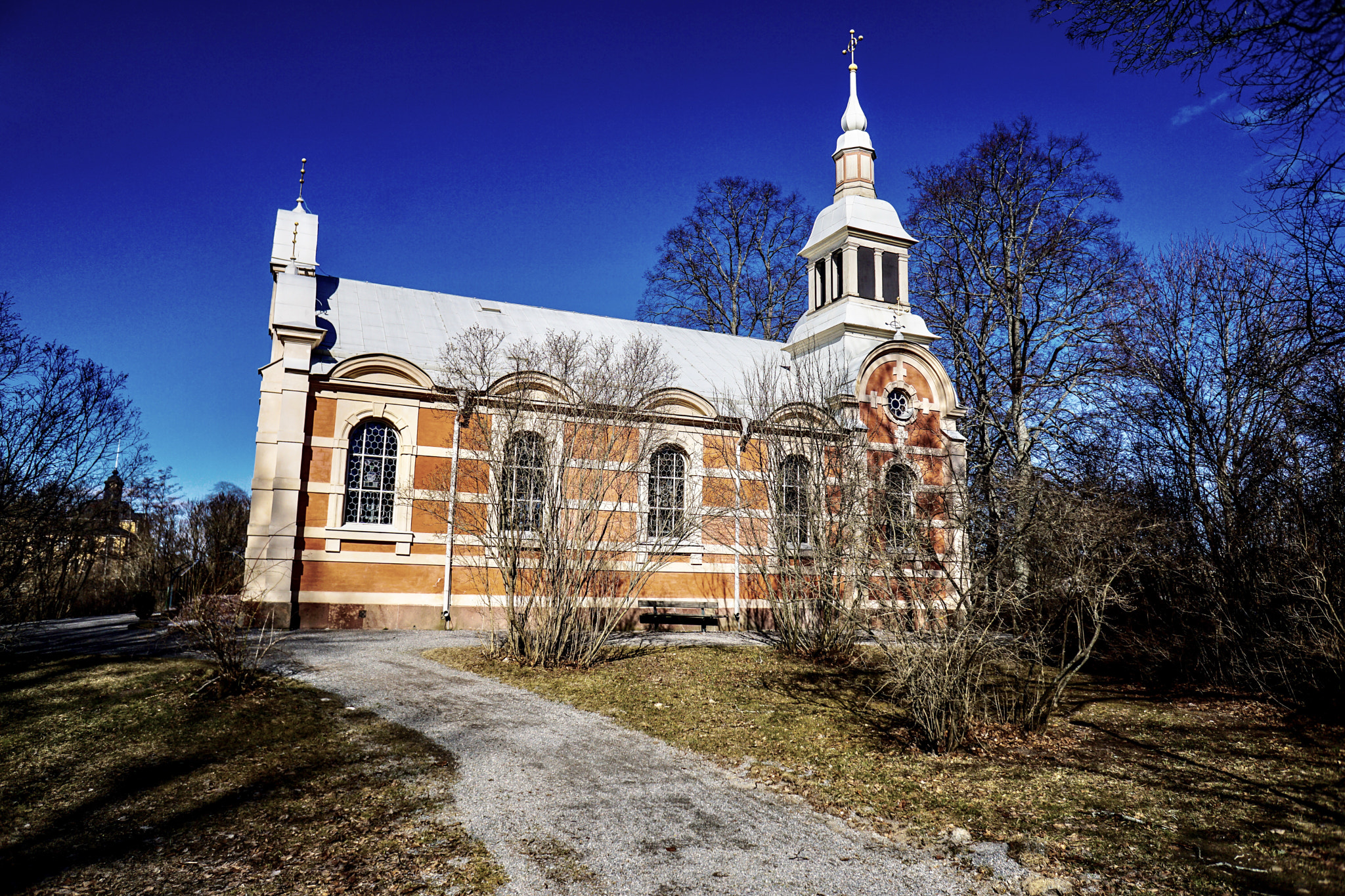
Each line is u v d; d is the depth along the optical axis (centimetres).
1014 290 3378
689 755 1200
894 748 1259
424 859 812
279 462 2189
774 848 869
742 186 4512
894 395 2967
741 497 2353
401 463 2331
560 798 995
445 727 1271
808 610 1964
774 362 3250
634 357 2356
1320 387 1608
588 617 1873
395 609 2277
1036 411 3081
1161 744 1327
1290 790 1093
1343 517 1537
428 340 2550
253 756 1106
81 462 2548
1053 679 1748
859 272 3256
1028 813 992
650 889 761
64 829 876
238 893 739
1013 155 3397
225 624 1439
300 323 2230
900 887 784
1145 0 920
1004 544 1388
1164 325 2008
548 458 1838
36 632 2241
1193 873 820
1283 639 1572
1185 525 1847
